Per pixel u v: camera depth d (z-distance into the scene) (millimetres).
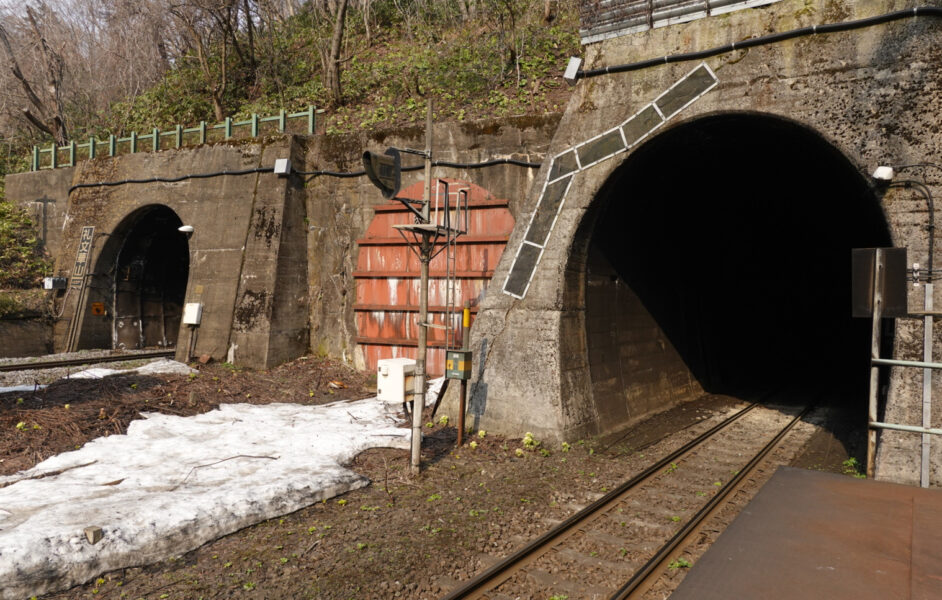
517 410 10930
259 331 16672
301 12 32906
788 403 16188
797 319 27062
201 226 18438
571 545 6785
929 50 8312
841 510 5391
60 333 20531
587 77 11039
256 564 6121
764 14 9438
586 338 11586
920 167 8227
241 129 18734
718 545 4621
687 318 16969
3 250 21625
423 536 6859
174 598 5438
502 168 15148
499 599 5590
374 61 26266
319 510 7621
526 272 11258
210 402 12859
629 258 13375
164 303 23609
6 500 7000
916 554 4445
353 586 5703
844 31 8859
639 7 10492
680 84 10078
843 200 16188
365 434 10727
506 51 22328
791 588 3914
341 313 17422
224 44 25922
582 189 10891
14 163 29828
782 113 9219
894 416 8156
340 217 17531
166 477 8180
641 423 12805
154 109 28109
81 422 10508
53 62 30125
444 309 15719
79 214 21312
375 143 17016
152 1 28609
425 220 9008
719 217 17453
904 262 7344
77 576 5609
